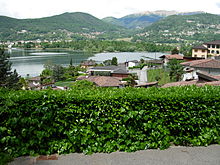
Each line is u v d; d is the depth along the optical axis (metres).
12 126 5.12
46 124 5.21
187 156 5.29
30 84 61.84
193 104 5.55
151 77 49.16
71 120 5.33
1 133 5.12
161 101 5.41
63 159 5.13
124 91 5.98
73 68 87.06
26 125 5.17
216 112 5.70
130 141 5.46
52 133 5.35
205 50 61.69
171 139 5.84
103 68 68.06
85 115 5.32
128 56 146.62
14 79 46.16
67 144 5.34
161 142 5.58
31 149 5.28
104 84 36.66
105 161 5.06
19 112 5.07
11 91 5.69
